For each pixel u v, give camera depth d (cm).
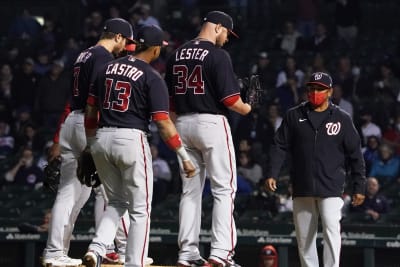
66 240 3216
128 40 3136
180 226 3025
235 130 5956
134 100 2819
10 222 5306
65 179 3133
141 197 2845
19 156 6375
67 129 3111
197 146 2995
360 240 5034
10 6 9112
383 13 8375
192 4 8338
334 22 8081
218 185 2984
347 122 3309
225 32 3027
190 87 2978
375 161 5862
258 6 8406
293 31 7631
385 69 6700
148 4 8375
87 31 7731
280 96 6488
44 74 7025
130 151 2811
